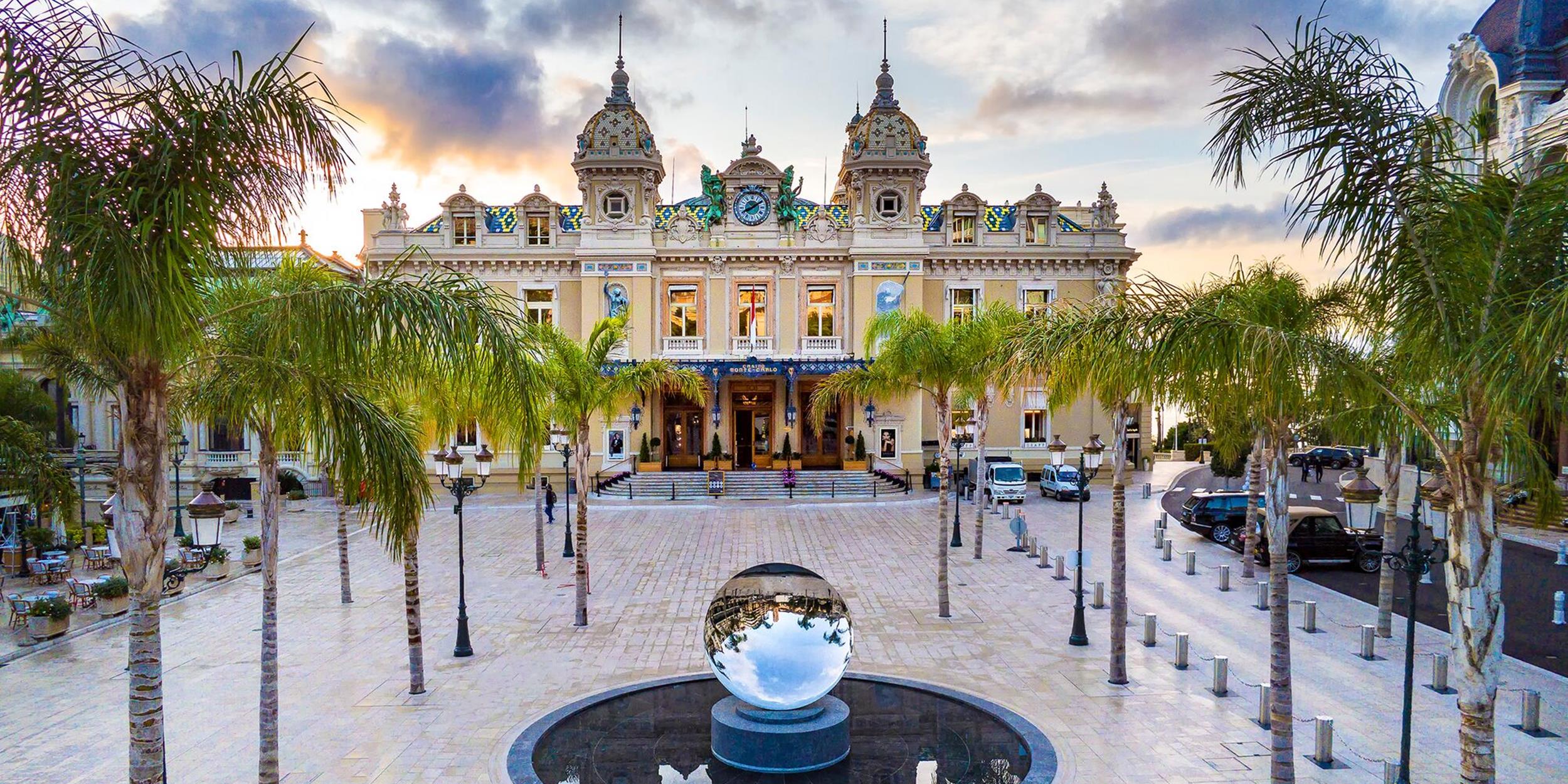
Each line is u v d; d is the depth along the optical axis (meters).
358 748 12.05
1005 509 33.62
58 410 36.06
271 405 10.07
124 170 6.80
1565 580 22.55
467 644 16.44
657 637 17.66
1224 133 9.02
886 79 44.16
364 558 26.91
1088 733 12.36
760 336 44.62
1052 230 45.12
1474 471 8.07
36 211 6.53
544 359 16.66
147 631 7.38
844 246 43.91
